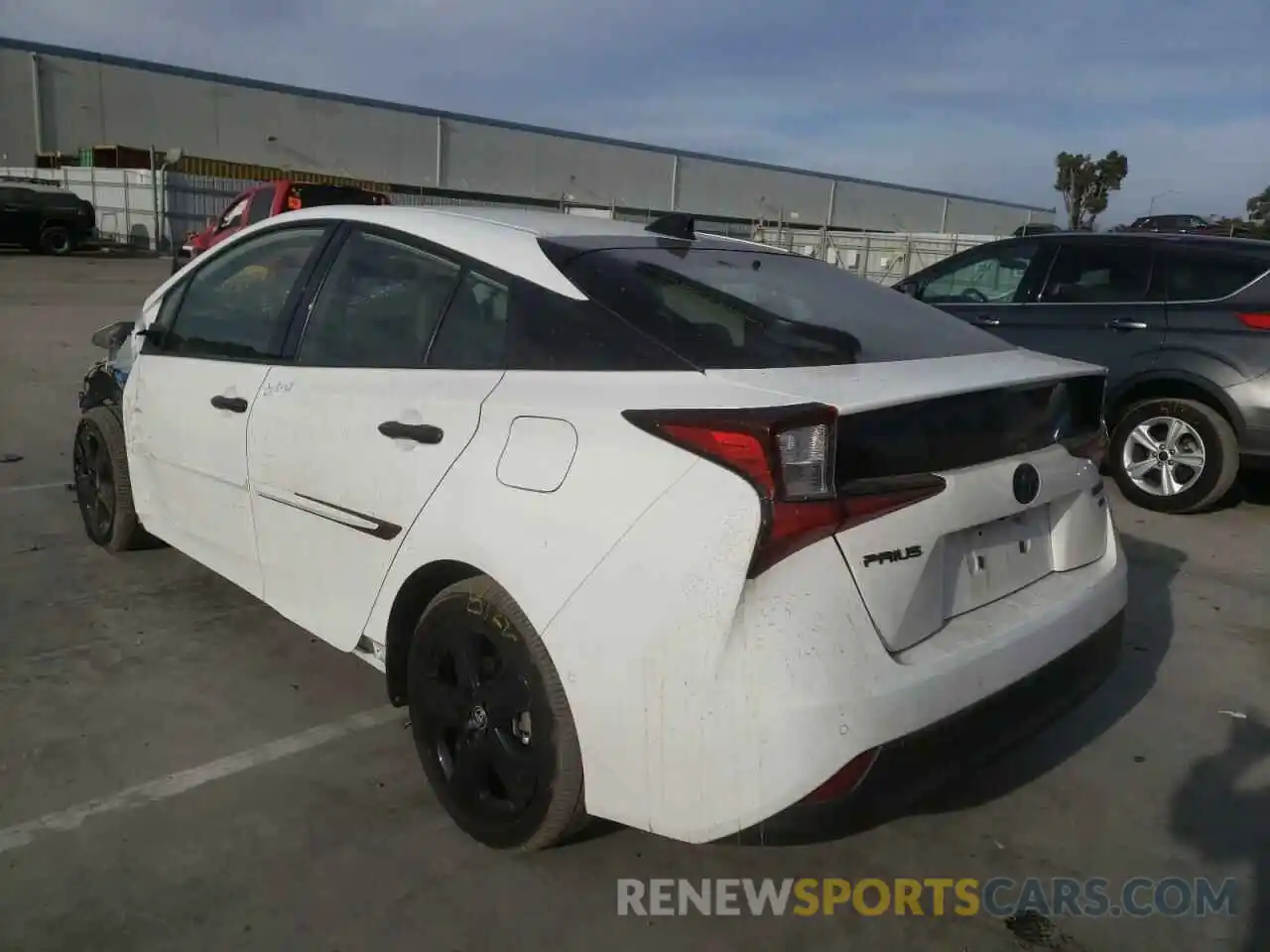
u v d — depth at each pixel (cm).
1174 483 628
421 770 318
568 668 240
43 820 286
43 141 4109
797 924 257
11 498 584
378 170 4981
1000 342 312
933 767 232
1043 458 275
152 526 428
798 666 215
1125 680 398
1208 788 323
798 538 217
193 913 252
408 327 305
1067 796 317
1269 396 582
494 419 263
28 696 355
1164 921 262
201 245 1836
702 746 223
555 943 247
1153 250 641
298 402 326
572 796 251
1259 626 455
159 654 392
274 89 4634
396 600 290
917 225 7506
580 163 5678
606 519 234
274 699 360
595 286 272
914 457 238
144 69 4297
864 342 274
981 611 261
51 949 238
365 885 264
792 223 6141
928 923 259
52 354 1085
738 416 222
